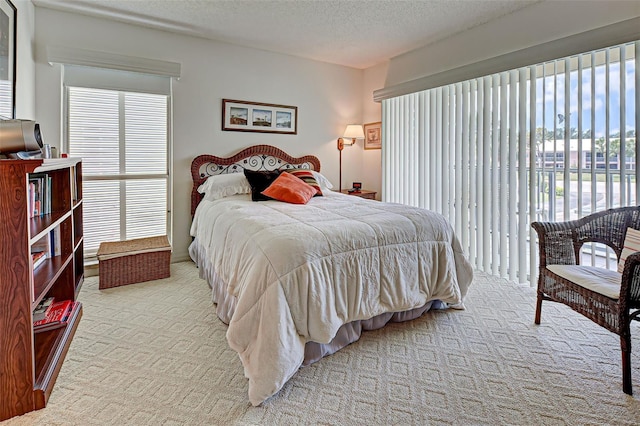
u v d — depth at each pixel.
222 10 3.11
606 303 1.71
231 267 2.15
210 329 2.28
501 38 3.21
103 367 1.84
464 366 1.86
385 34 3.64
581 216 2.70
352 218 2.37
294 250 1.81
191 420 1.47
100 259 2.95
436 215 2.52
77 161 2.59
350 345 2.07
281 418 1.49
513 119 3.13
